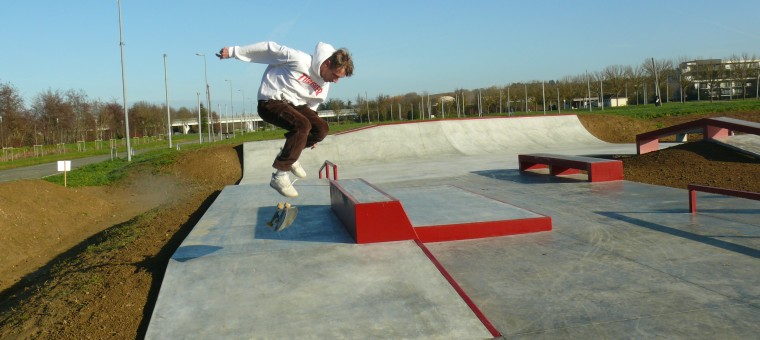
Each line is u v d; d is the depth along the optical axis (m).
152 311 5.01
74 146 50.16
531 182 12.84
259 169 21.16
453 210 8.00
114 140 52.25
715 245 6.26
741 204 8.41
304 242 6.43
